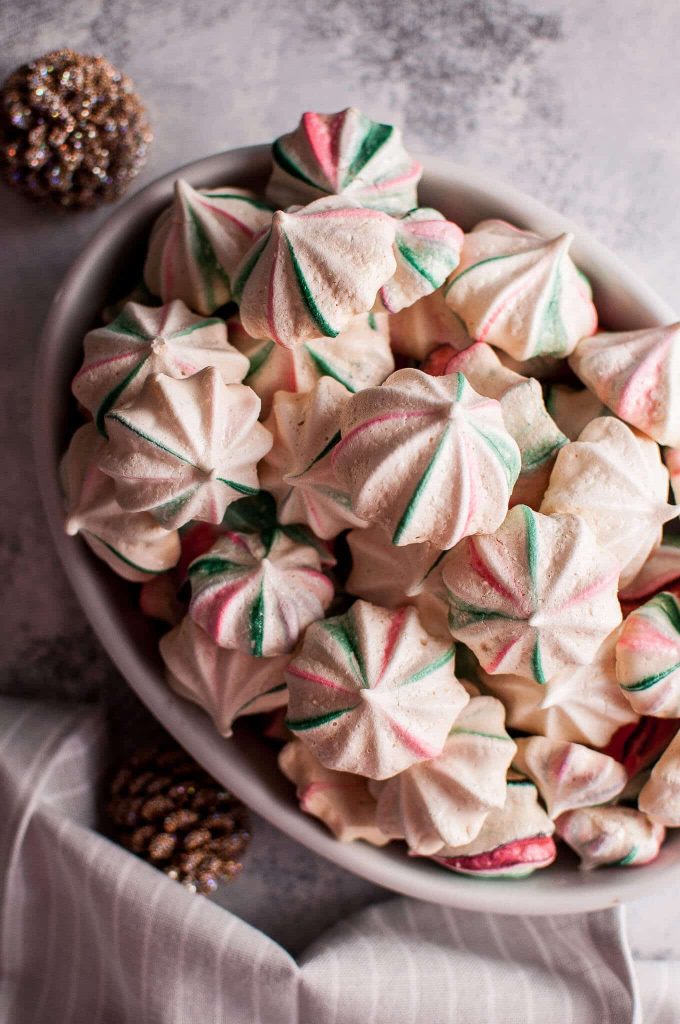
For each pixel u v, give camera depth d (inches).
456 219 15.4
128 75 17.1
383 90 17.4
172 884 16.4
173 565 14.9
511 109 17.5
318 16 17.3
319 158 14.5
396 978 16.5
